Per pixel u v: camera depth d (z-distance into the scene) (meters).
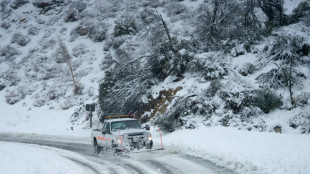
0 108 36.03
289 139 12.02
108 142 13.66
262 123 16.39
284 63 19.94
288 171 8.40
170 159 11.76
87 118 28.45
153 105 23.58
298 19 25.69
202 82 21.28
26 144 19.95
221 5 26.02
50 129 28.56
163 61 25.20
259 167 9.12
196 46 26.09
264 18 32.09
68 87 36.53
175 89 22.50
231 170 9.48
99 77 35.47
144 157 12.43
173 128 19.34
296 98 17.34
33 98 36.69
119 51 28.42
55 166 11.95
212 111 18.48
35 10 54.91
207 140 14.62
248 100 17.94
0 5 57.16
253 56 22.44
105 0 50.84
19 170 11.38
